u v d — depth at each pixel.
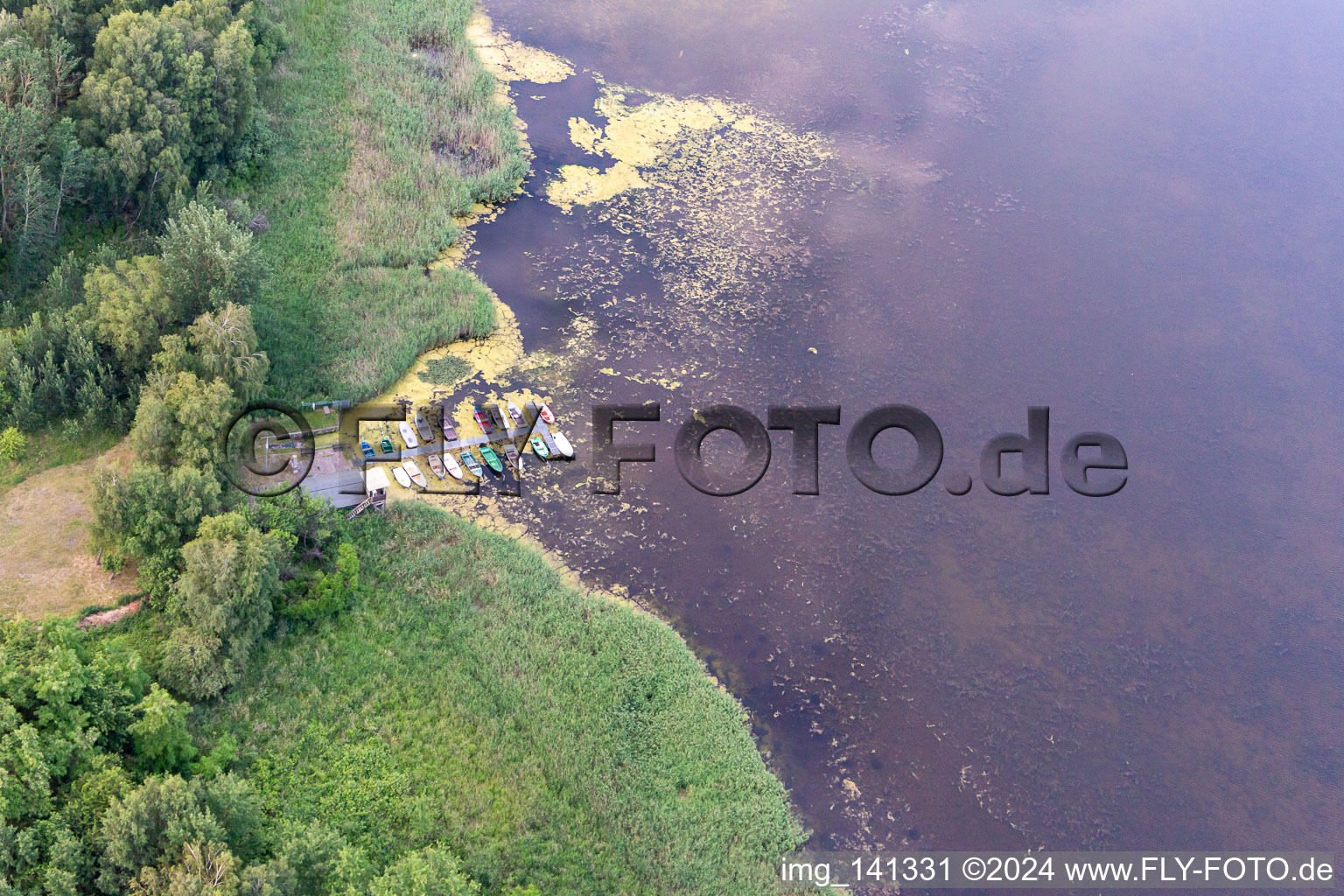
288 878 76.00
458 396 120.81
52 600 89.94
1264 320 145.12
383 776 87.06
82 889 74.31
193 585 87.50
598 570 107.44
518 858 84.12
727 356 130.50
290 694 91.38
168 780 76.19
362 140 148.25
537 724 93.12
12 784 73.81
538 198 148.25
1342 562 118.69
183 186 122.94
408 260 134.25
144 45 121.56
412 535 105.94
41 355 103.38
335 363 119.12
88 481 99.50
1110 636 109.38
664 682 98.19
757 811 91.00
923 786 96.00
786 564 110.69
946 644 106.44
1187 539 119.12
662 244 144.12
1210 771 99.88
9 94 115.12
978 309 141.50
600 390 124.19
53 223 115.50
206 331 101.88
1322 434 131.88
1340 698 106.56
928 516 117.12
